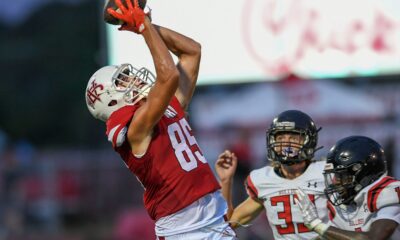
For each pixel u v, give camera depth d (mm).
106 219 51844
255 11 41000
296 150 21891
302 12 40750
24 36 81500
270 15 40875
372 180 20547
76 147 76312
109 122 19016
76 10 80562
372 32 40250
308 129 21953
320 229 20062
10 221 51250
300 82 42219
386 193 20250
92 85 19516
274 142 22062
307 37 40750
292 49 40875
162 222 19531
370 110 42219
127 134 18828
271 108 43500
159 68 18312
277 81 41125
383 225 19938
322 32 40656
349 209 20953
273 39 40969
